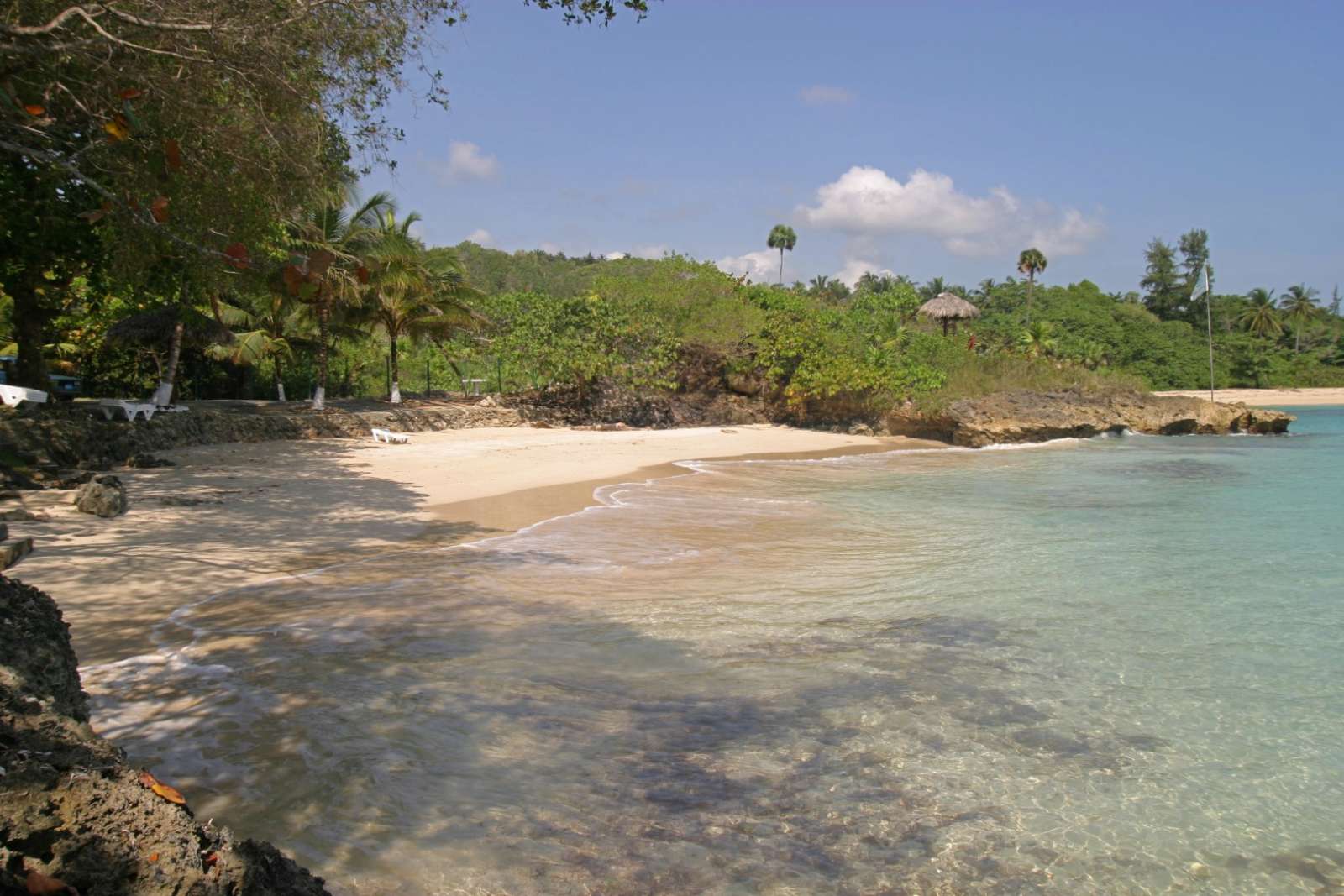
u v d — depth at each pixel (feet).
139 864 7.47
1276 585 34.99
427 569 34.65
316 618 27.12
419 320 107.45
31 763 8.11
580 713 20.38
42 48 28.17
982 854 14.98
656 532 44.73
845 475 77.77
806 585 33.73
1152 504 59.36
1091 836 15.72
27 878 6.63
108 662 22.41
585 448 90.58
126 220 36.96
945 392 128.57
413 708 20.20
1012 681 23.50
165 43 33.68
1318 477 78.33
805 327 130.41
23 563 31.48
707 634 26.94
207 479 55.72
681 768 17.71
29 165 47.70
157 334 77.46
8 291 66.90
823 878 14.06
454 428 105.81
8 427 50.75
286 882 8.57
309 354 121.60
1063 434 127.85
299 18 33.96
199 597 28.94
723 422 133.49
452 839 14.60
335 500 50.52
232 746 17.74
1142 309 348.18
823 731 19.81
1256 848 15.53
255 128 37.96
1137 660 25.49
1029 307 299.99
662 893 13.41
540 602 30.12
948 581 34.96
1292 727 20.76
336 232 92.32
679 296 140.26
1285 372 298.35
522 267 429.79
